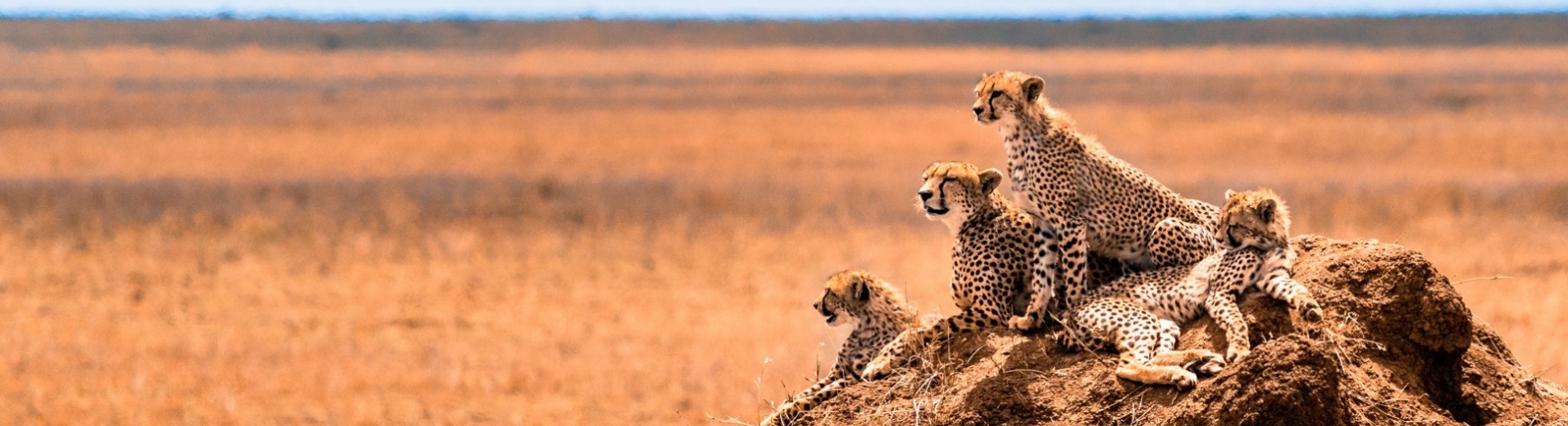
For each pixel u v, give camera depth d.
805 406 5.41
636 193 24.50
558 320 14.52
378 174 28.03
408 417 10.87
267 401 11.27
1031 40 93.25
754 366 12.13
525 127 40.16
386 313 14.88
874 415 5.05
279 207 22.39
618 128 39.88
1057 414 4.76
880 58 80.31
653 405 10.97
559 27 90.94
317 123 41.12
